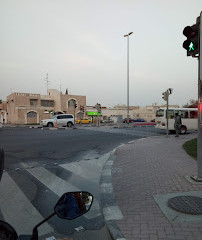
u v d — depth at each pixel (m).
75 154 8.35
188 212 3.03
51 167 6.34
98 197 4.04
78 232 2.81
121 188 4.29
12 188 4.54
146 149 8.63
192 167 5.60
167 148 8.75
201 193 3.80
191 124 17.12
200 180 4.38
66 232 2.81
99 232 2.82
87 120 45.28
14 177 5.34
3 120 49.66
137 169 5.63
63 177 5.36
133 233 2.62
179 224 2.78
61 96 48.72
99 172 5.81
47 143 11.42
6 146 10.42
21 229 2.89
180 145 9.60
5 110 51.06
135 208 3.32
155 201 3.53
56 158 7.62
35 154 8.38
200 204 3.30
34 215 3.31
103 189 4.28
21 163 6.86
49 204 3.72
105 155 8.12
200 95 4.33
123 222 2.90
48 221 3.11
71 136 15.05
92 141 12.20
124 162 6.58
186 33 4.32
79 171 5.91
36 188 4.54
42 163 6.86
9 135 16.17
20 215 3.31
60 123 27.41
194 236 2.50
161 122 16.59
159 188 4.14
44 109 46.25
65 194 1.54
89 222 3.10
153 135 15.60
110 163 6.58
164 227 2.72
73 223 3.06
